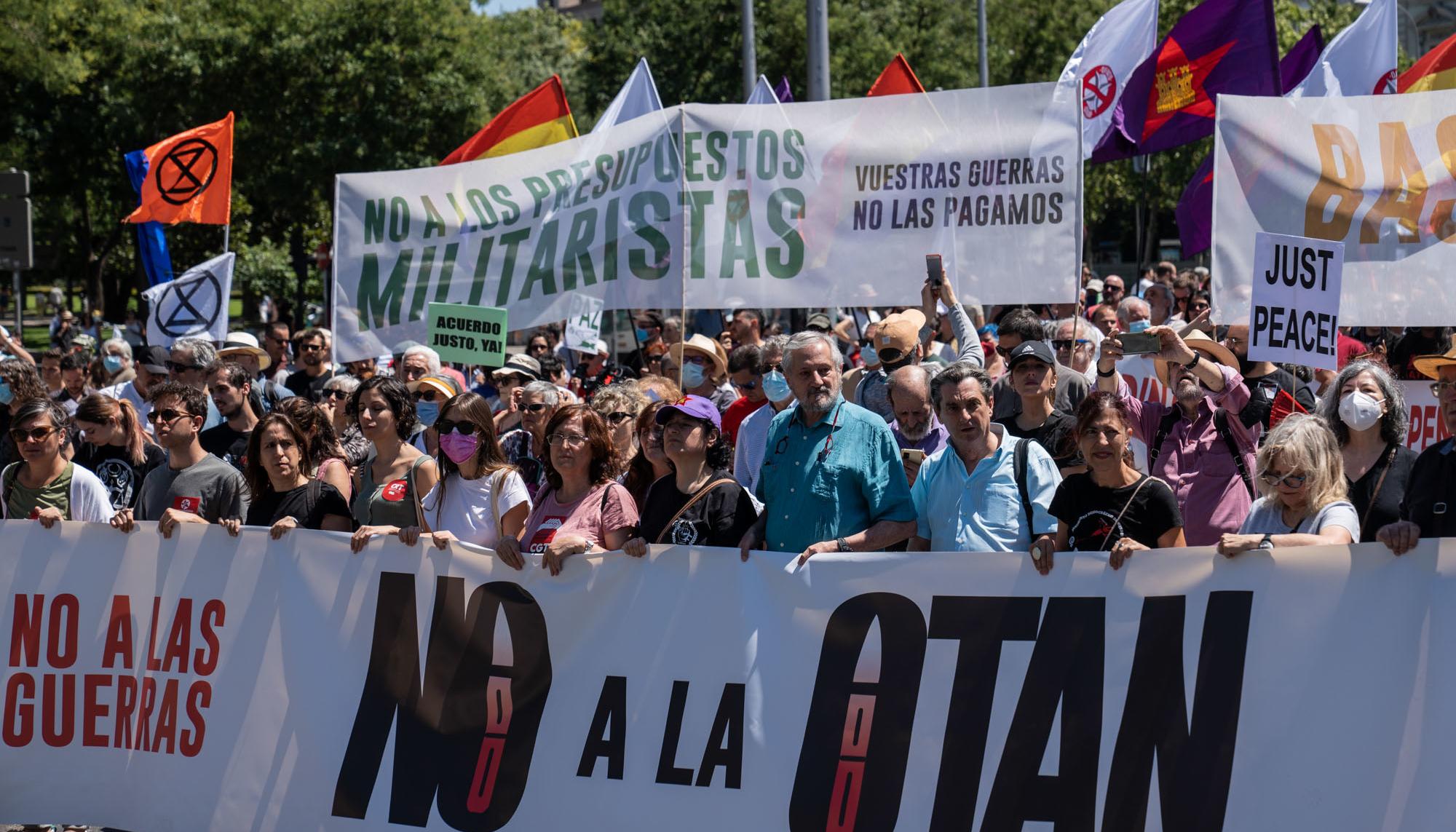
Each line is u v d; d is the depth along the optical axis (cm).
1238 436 580
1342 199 634
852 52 3369
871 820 454
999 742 446
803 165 695
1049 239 660
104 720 542
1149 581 438
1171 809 426
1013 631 450
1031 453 494
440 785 498
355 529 588
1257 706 421
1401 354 824
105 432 682
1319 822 411
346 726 511
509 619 498
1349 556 416
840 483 484
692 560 480
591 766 483
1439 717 402
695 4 3422
